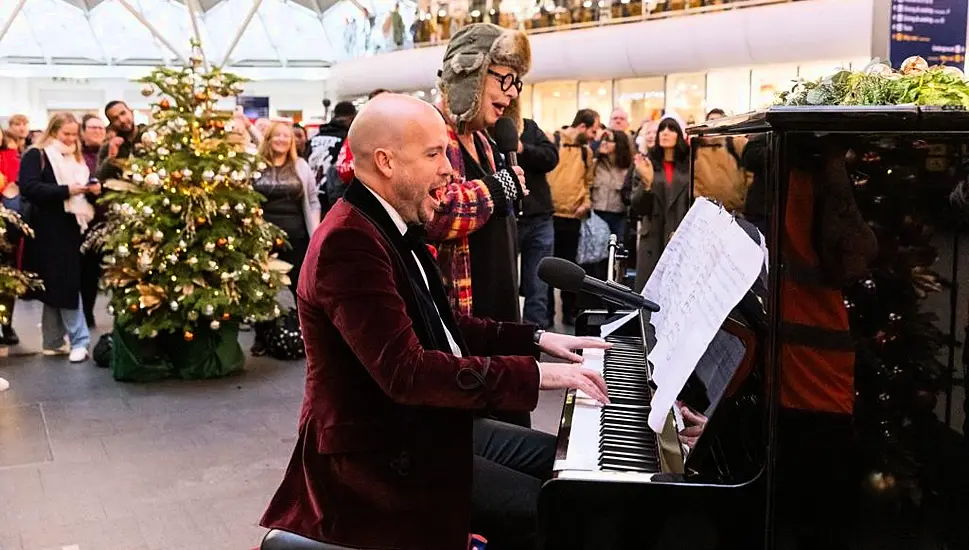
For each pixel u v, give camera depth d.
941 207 1.57
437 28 20.19
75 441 4.72
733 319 1.75
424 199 2.06
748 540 1.65
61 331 6.83
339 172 3.44
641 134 7.82
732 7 13.05
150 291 5.80
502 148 3.38
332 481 2.00
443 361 1.89
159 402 5.48
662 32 14.02
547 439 2.75
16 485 4.08
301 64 30.72
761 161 1.68
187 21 28.92
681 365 1.78
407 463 1.96
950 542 1.64
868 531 1.63
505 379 1.92
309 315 1.99
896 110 1.54
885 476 1.62
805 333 1.59
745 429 1.71
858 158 1.56
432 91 20.45
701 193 2.53
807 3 11.63
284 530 2.05
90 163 7.62
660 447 1.89
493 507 2.26
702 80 14.20
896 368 1.61
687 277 2.13
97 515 3.74
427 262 2.15
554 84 17.59
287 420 5.11
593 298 5.28
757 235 1.72
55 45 29.84
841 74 2.02
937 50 4.10
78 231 6.54
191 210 5.80
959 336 1.59
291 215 7.03
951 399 1.61
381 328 1.87
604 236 7.59
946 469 1.62
